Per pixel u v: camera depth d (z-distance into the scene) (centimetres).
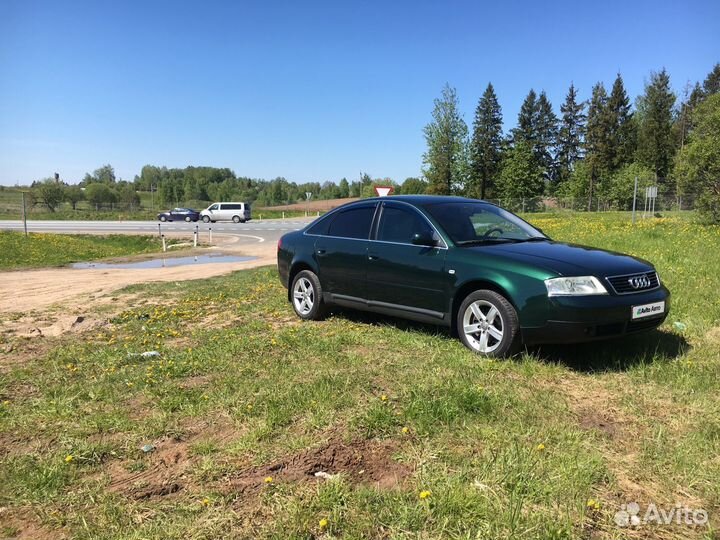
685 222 2267
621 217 3472
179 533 248
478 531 240
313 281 694
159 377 482
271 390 425
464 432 338
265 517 258
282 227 4172
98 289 1156
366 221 642
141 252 2616
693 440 324
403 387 417
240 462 314
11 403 438
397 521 249
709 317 620
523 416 361
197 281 1226
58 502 284
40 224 4725
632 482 282
